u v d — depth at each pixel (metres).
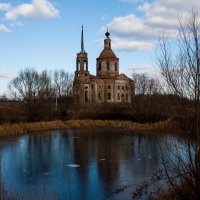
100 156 27.38
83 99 105.12
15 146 32.25
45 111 59.22
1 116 50.22
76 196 16.59
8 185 18.42
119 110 56.47
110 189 17.59
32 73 70.75
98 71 113.69
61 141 36.22
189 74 6.95
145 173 20.83
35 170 22.27
